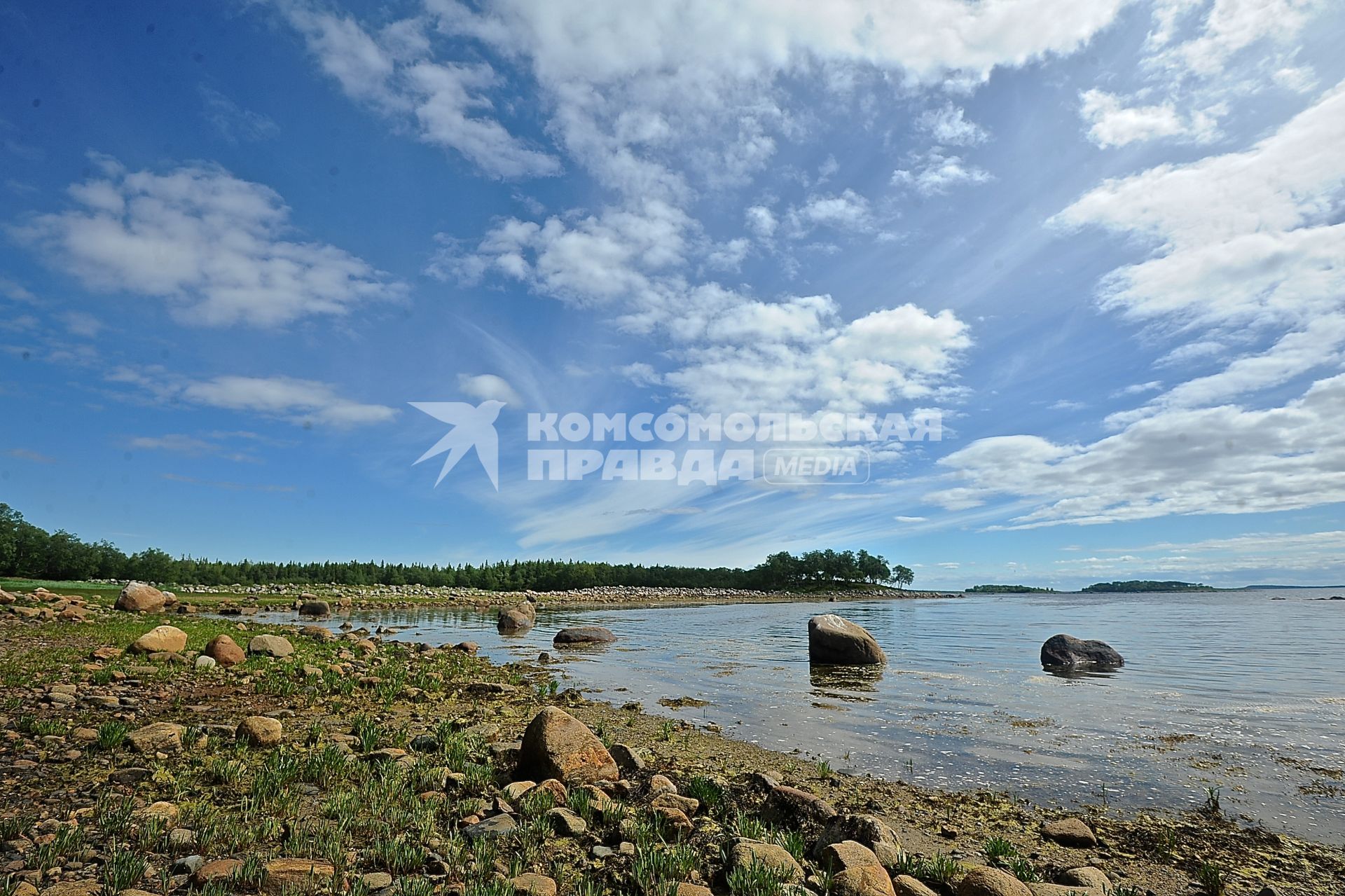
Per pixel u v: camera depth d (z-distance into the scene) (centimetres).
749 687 1794
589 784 830
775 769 1011
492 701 1488
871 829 691
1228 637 3438
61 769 804
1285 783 944
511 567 14550
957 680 1905
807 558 16938
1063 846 730
